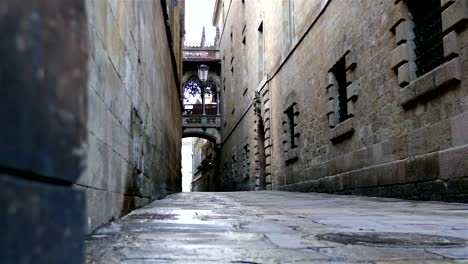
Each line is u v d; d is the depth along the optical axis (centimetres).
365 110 1136
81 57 58
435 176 821
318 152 1509
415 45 935
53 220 51
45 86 50
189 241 329
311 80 1603
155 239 338
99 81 396
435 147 828
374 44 1080
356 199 1005
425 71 896
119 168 523
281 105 2047
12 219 44
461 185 745
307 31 1644
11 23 45
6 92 44
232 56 3591
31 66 48
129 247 297
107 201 444
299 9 1761
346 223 479
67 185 56
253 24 2736
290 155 1827
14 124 45
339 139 1316
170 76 1655
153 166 991
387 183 1009
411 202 828
